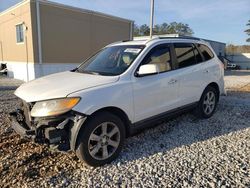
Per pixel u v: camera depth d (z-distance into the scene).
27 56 14.57
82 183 3.03
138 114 3.91
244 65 39.62
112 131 3.54
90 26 16.56
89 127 3.26
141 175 3.19
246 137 4.48
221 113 6.07
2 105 7.02
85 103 3.21
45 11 13.96
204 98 5.41
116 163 3.53
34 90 3.52
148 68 3.79
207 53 5.60
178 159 3.62
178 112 4.72
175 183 2.99
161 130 4.85
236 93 9.47
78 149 3.25
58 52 14.95
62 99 3.15
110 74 3.88
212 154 3.77
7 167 3.38
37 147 4.01
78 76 3.92
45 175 3.21
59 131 3.13
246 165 3.41
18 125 3.54
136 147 4.05
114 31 18.25
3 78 16.19
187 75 4.79
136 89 3.81
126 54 4.23
